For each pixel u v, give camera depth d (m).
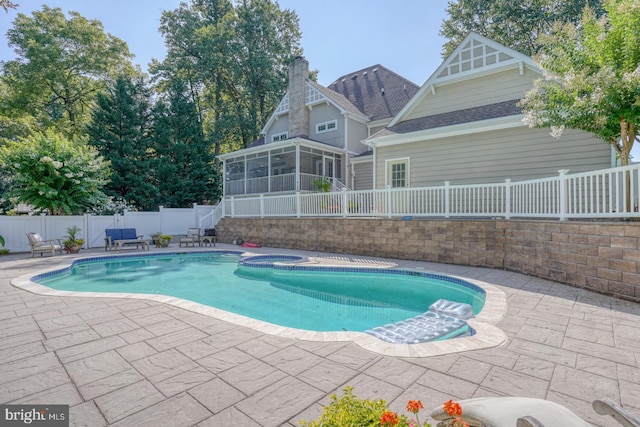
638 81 5.43
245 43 28.16
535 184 7.38
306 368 2.93
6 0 4.31
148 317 4.49
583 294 5.45
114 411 2.31
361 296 7.12
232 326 4.11
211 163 24.14
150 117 21.78
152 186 19.94
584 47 6.61
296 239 12.95
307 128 20.16
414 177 12.30
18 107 22.80
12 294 5.86
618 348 3.30
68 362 3.11
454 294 6.91
